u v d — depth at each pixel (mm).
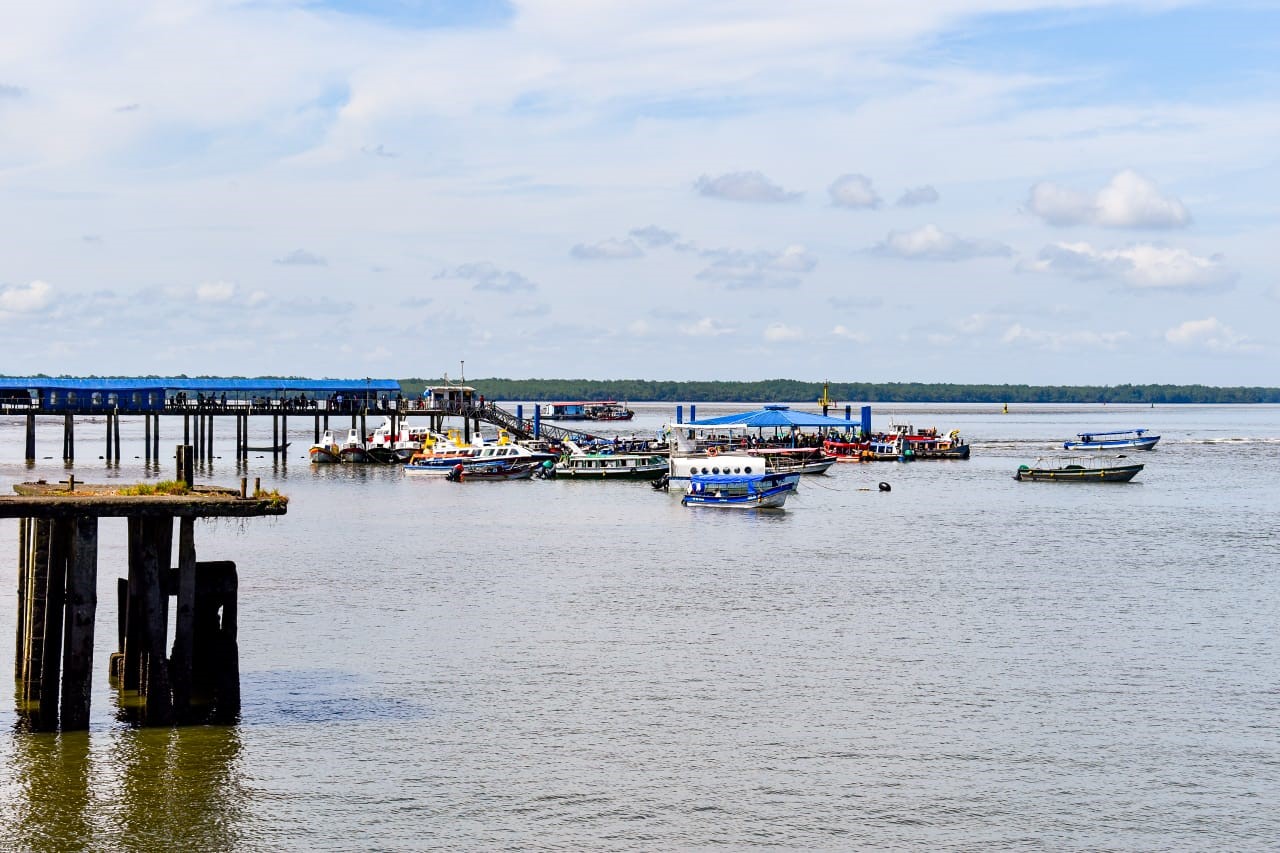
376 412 153375
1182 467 154750
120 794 34281
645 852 31781
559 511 101688
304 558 72938
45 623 36531
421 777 36062
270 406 147500
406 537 83500
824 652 49781
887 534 86938
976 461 165625
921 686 45031
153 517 35656
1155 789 35719
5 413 138000
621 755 37969
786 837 32625
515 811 33938
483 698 43219
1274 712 42219
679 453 136375
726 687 44781
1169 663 48250
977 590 63375
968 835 32844
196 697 39188
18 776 34906
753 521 95312
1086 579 66938
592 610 57656
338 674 45969
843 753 38250
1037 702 43188
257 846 31781
